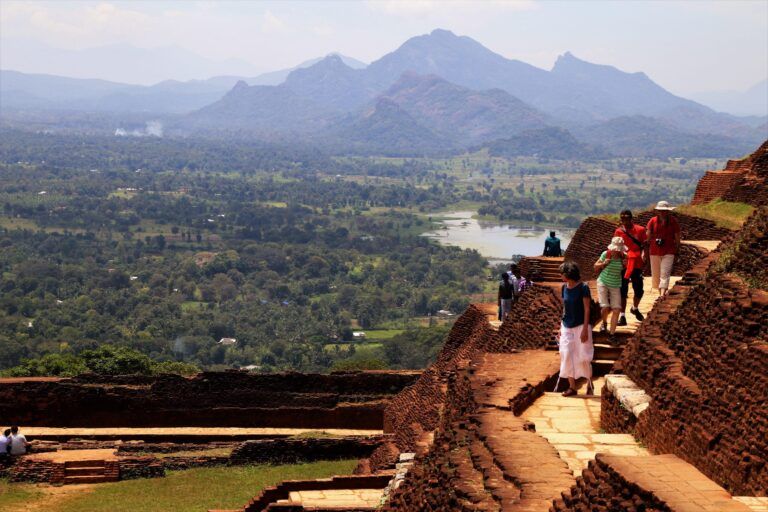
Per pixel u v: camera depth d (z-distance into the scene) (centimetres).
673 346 1720
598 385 2055
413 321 19962
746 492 1247
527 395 1886
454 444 1579
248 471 3616
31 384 4334
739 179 4416
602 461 1097
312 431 4128
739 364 1379
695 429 1414
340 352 15525
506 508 1154
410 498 1695
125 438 4125
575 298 1955
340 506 2441
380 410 4434
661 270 2588
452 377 2302
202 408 4434
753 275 1598
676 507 925
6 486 3362
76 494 3294
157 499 3222
